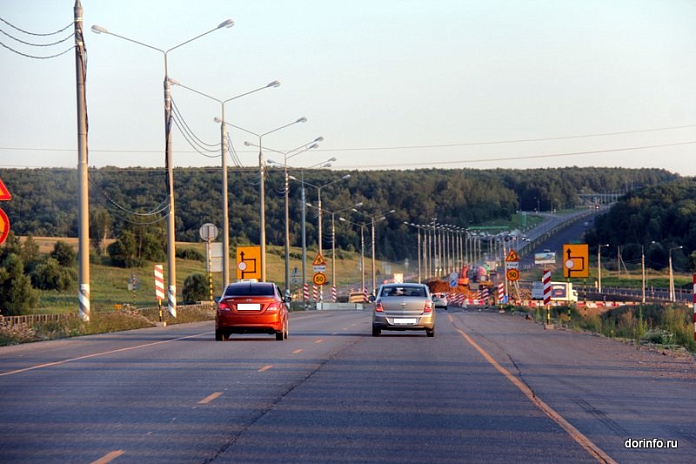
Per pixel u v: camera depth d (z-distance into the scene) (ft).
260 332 238.07
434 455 80.84
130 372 150.30
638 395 125.59
